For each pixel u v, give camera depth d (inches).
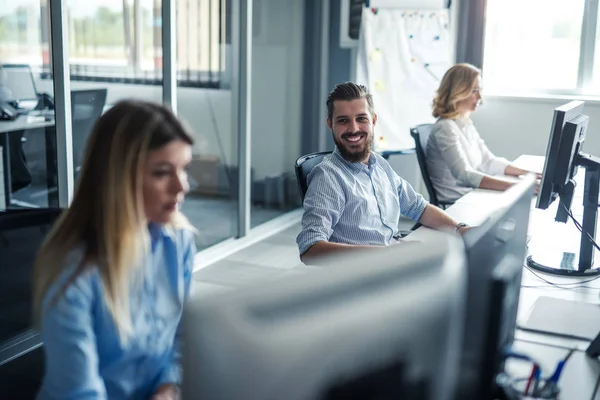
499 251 41.2
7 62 119.6
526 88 199.3
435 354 28.2
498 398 46.2
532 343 61.6
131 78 146.9
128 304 45.4
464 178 125.3
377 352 24.7
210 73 170.4
